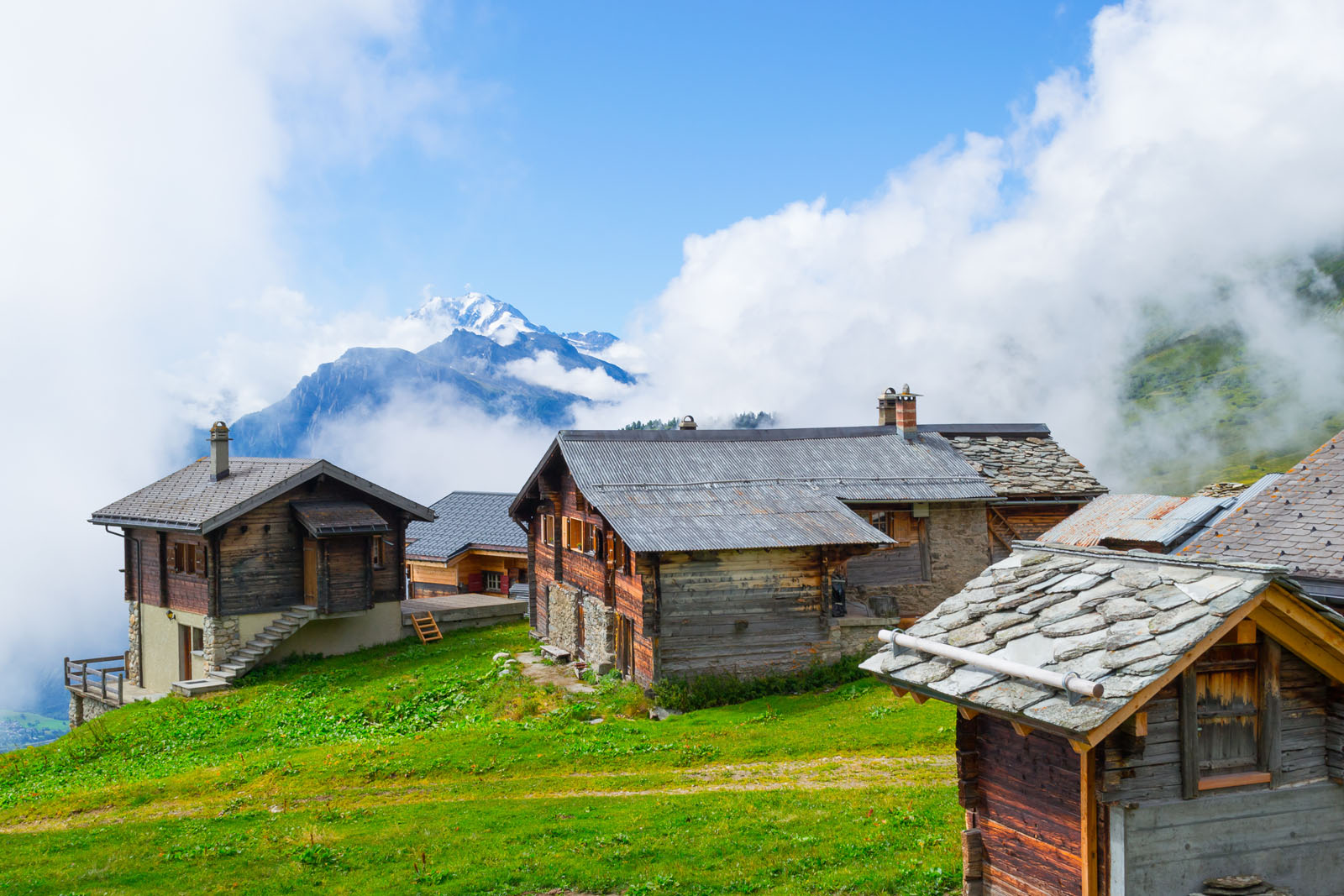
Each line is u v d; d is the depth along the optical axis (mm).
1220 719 9062
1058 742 9289
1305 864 9203
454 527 51719
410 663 33562
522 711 25500
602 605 29516
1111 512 27328
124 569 39062
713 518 27500
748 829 15250
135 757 26188
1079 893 9000
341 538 35312
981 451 35500
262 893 13719
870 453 33344
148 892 13859
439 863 14672
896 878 12586
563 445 30469
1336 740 9273
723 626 26766
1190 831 8828
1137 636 8680
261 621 34500
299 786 20484
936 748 19859
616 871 13859
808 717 23188
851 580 31016
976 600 10953
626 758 20797
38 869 15180
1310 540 14156
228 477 37438
